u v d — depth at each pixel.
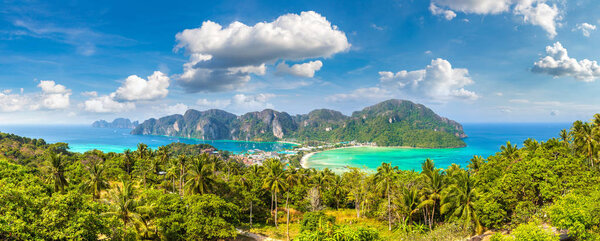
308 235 38.25
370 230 38.38
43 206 28.47
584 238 28.22
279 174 60.34
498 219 44.00
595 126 59.22
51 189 51.88
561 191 43.44
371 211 76.12
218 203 50.44
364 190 73.75
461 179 50.84
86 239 28.89
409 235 51.12
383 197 73.38
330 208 87.88
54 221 27.19
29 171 65.12
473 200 47.78
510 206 46.84
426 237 47.69
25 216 26.39
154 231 44.53
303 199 87.06
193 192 59.00
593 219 28.12
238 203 64.12
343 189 86.19
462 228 47.62
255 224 66.94
